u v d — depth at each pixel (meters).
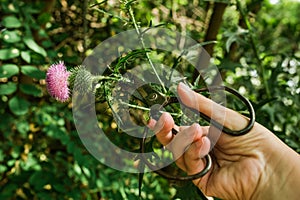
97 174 0.83
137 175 0.84
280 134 0.65
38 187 0.80
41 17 0.80
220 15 0.79
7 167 0.89
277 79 0.79
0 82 0.88
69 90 0.43
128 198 0.80
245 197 0.47
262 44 1.01
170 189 0.94
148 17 0.49
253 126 0.46
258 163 0.46
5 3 0.77
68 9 0.89
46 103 0.89
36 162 0.85
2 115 0.81
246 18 0.75
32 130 0.94
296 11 1.65
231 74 0.86
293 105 0.82
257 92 0.81
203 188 0.48
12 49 0.74
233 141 0.46
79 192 0.83
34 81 0.92
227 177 0.47
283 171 0.46
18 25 0.76
